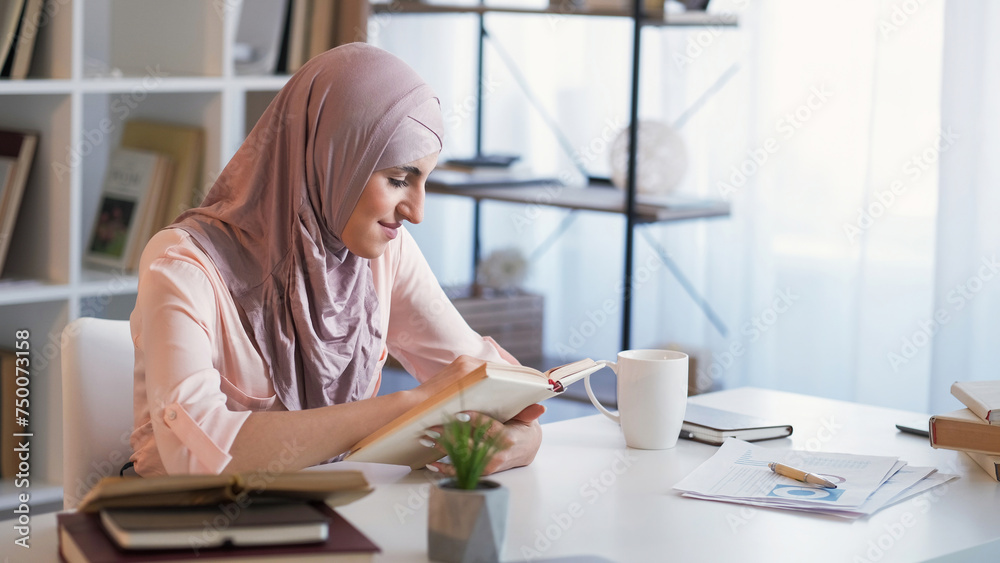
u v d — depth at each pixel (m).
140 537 0.84
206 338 1.28
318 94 1.40
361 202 1.40
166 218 2.48
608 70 3.51
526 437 1.25
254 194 1.43
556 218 3.74
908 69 2.68
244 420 1.21
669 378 1.33
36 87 2.12
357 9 2.56
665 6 2.95
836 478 1.19
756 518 1.08
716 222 3.07
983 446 1.25
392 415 1.24
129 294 2.52
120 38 2.66
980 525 1.06
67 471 1.38
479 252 3.83
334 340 1.47
